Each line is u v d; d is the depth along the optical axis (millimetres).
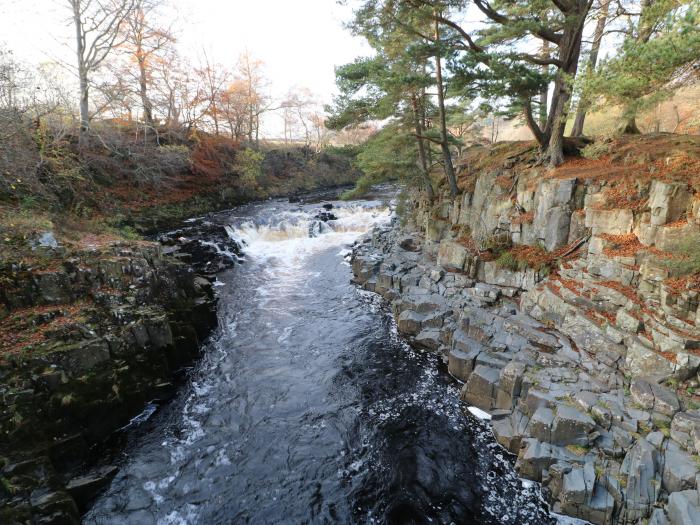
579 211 12359
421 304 14984
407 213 23531
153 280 13352
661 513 6723
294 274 21375
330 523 7836
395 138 19219
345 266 22234
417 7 14148
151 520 7930
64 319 10656
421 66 17922
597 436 8117
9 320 10117
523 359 10734
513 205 14781
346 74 17141
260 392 11883
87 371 10102
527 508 7863
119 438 10102
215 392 11938
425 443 9719
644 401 8234
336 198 38438
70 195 20672
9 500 7293
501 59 12477
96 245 13625
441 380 12094
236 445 9867
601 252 11305
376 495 8406
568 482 7562
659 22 9430
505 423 9711
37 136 17688
